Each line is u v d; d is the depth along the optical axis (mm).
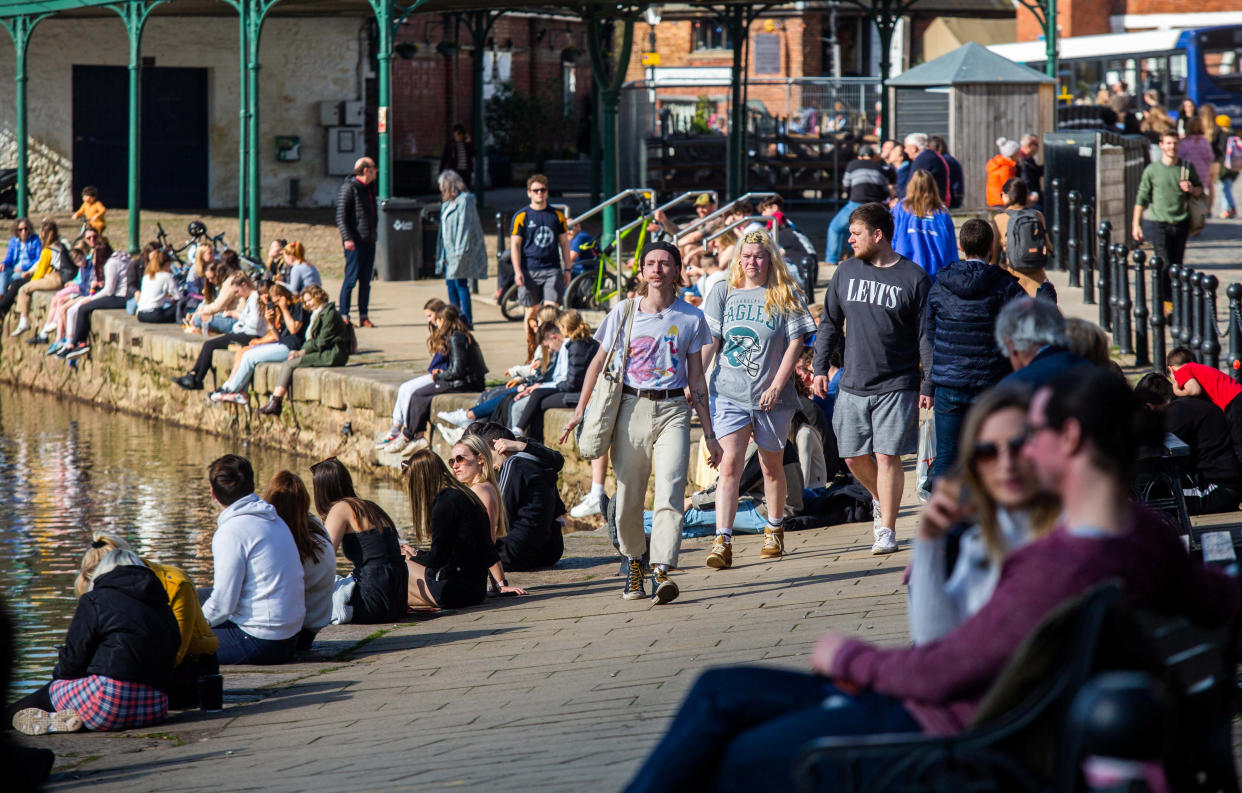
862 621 21391
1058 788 7891
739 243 25359
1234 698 9336
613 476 40094
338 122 112688
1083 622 7938
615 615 24594
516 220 55469
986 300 22234
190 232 71812
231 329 60812
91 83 107125
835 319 25141
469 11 102750
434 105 132750
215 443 57844
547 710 18141
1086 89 115688
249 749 18266
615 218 83938
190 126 109875
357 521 26922
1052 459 8609
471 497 27844
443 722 18328
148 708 20281
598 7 86062
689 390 24531
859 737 8773
